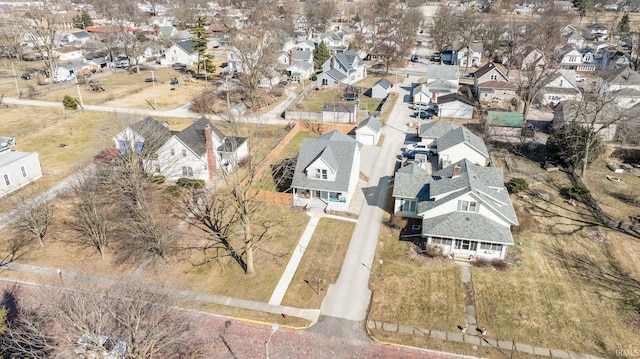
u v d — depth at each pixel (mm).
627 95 77625
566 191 50906
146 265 38000
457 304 34031
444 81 88625
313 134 69312
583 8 165250
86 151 60688
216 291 35312
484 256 39031
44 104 83188
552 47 109500
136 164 43000
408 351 29938
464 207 39969
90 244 40906
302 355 29516
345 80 99812
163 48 129750
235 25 157750
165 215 45250
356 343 30547
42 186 51531
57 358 28141
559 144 56719
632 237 42469
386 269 38031
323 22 160250
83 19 162875
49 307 25078
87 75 104500
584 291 35375
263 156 59250
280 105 84875
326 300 34500
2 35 118062
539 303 34062
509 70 107000
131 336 26047
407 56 124000
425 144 63094
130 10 164250
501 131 67875
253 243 41344
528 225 43875
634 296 34750
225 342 30406
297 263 38781
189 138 52188
